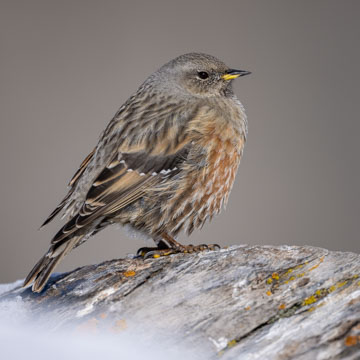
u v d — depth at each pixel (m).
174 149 10.49
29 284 8.88
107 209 9.97
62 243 9.41
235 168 11.16
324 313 7.09
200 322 7.39
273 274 7.92
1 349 7.06
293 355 6.55
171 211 10.52
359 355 6.32
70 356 6.86
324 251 8.24
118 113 11.15
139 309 7.78
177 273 8.37
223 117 11.06
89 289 8.38
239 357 6.73
